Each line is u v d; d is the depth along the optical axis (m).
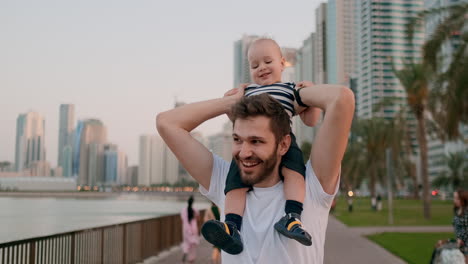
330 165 2.12
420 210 45.81
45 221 40.66
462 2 17.84
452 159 72.06
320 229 2.20
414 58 29.28
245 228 2.15
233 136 2.05
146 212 64.50
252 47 2.65
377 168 55.62
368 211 46.09
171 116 2.36
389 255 13.73
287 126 2.08
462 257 7.55
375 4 105.19
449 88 17.88
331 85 2.12
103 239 9.53
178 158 2.42
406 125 37.53
